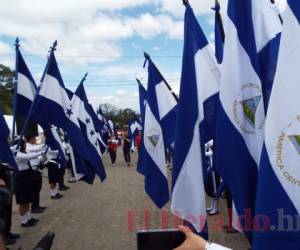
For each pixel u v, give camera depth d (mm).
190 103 3576
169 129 6285
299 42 2230
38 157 7863
